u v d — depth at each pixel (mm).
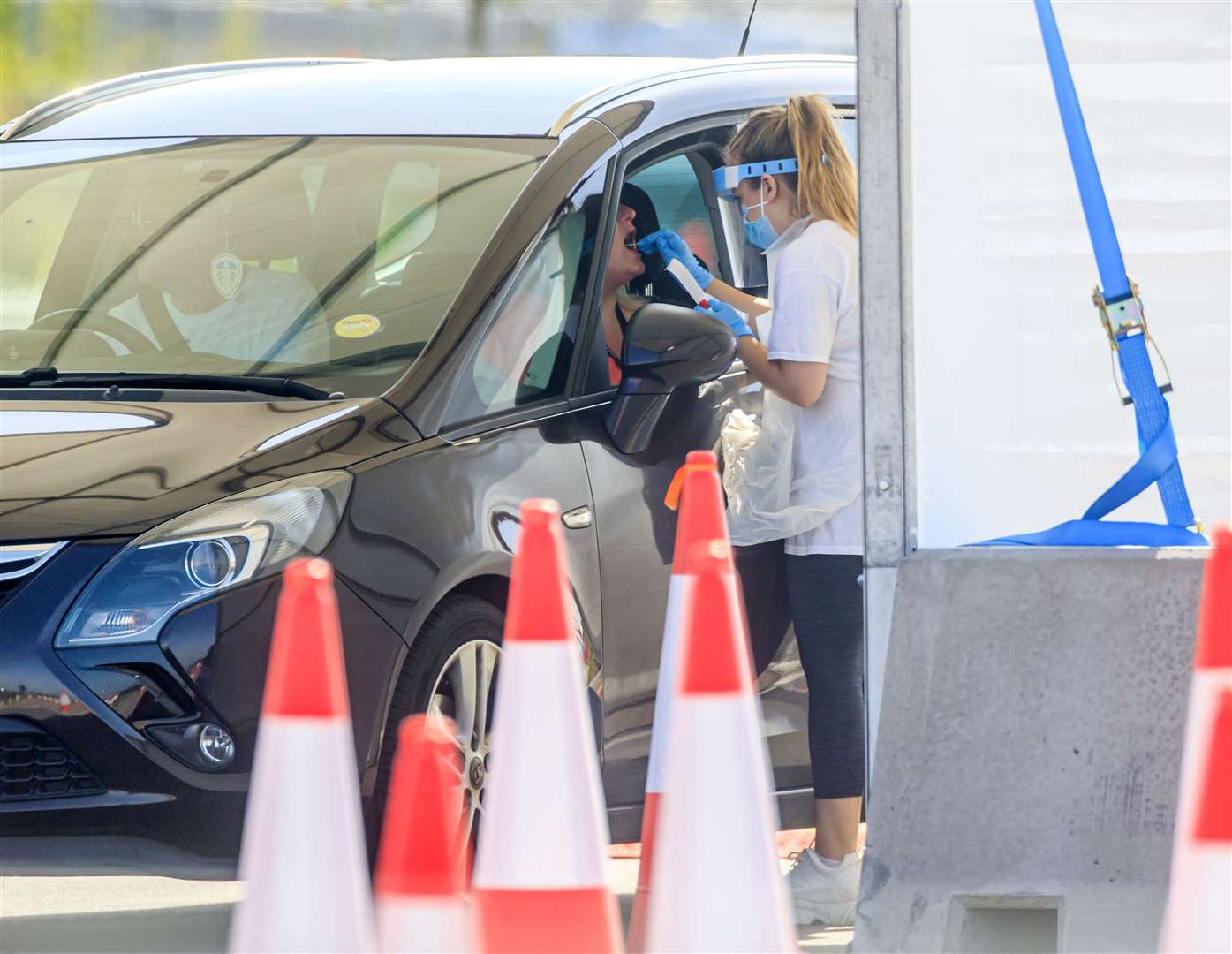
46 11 56406
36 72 56812
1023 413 15539
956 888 14953
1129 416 15531
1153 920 14695
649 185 21969
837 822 20344
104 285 21547
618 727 19578
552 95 22625
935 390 15570
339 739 11242
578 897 11352
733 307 21688
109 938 19422
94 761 16203
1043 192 15469
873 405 15523
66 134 24234
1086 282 15492
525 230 20297
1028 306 15523
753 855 11109
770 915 11102
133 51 57125
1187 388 15508
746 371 21797
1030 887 14930
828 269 19812
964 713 15133
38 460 17625
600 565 19328
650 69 23734
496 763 11516
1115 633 15148
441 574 17516
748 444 20125
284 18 56250
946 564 15242
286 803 11117
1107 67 15438
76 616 16344
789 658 21266
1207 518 15555
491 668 18359
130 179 22797
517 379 19500
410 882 10836
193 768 16250
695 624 11250
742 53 24875
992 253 15492
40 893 21656
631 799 19875
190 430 18172
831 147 20109
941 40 15422
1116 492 15531
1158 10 15391
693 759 11156
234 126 23516
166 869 16312
